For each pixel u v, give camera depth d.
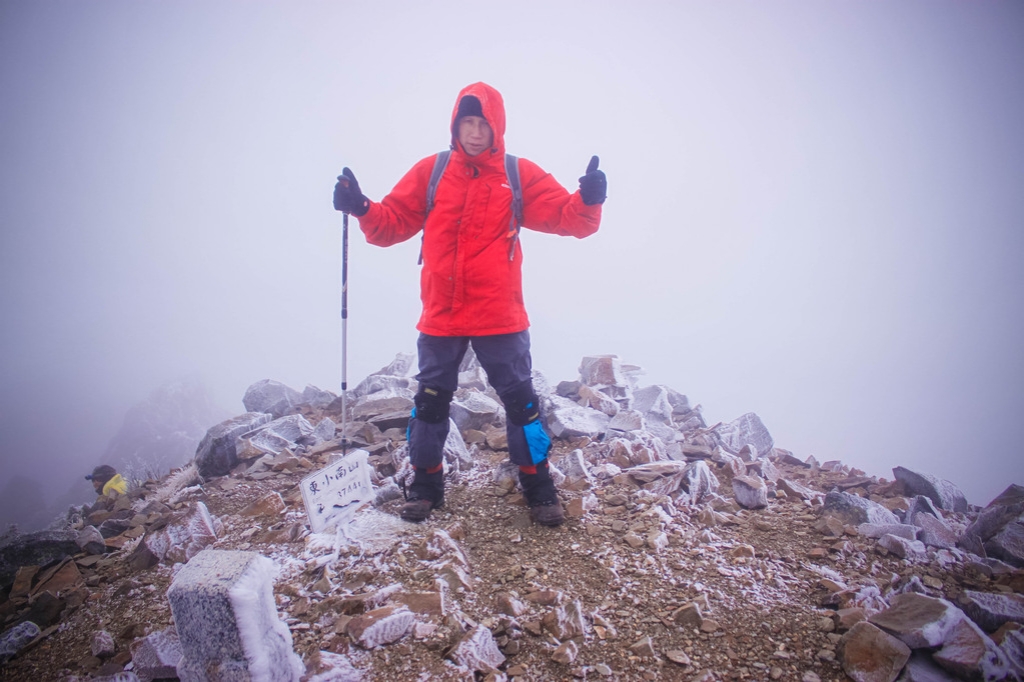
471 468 3.98
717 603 2.56
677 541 3.00
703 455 4.36
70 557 3.28
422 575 2.77
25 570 3.18
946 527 3.15
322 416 5.56
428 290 3.16
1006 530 2.94
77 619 2.79
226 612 1.90
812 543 3.03
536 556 2.93
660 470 3.78
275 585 2.76
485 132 3.00
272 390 5.90
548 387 5.34
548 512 3.17
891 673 2.10
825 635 2.37
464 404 4.70
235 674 1.95
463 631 2.40
